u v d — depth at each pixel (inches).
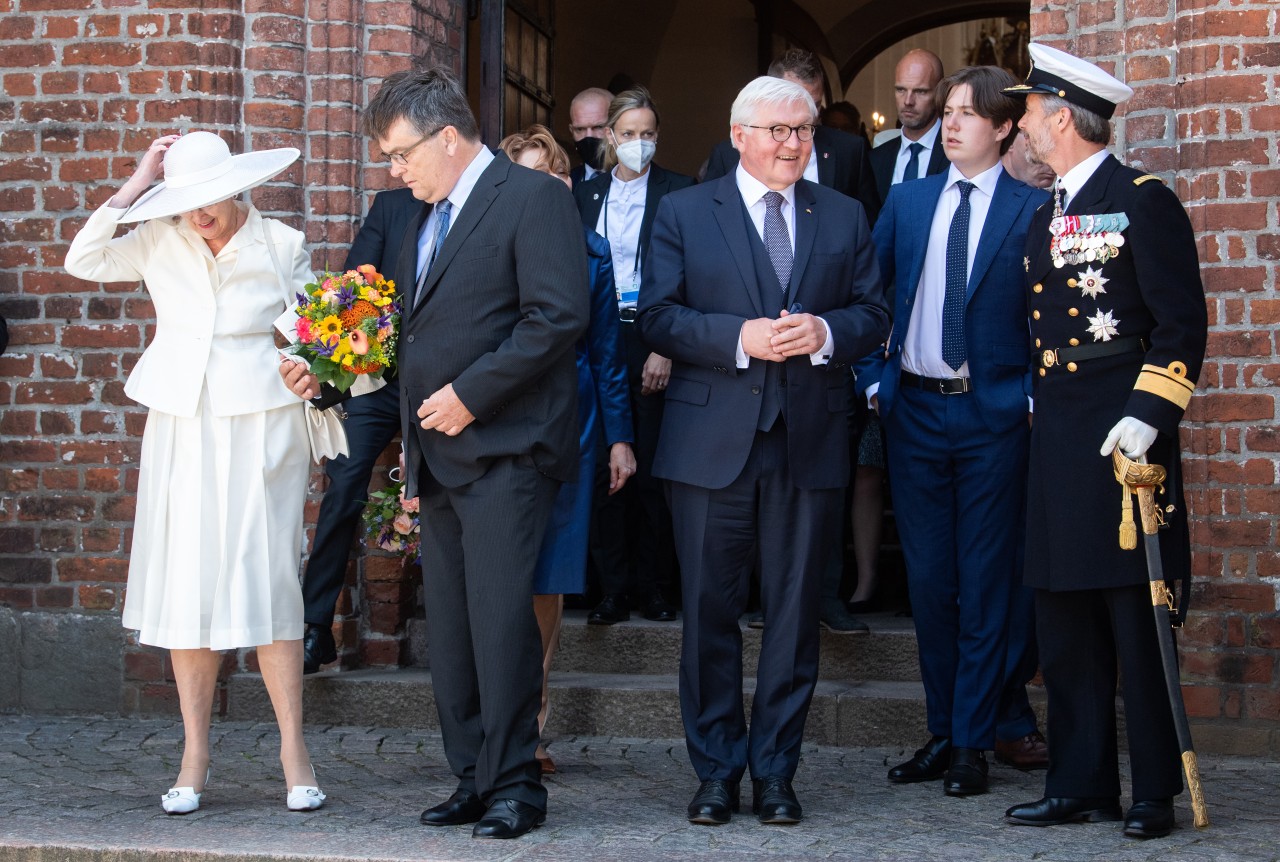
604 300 205.8
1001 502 196.5
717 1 460.8
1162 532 173.9
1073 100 176.7
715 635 181.6
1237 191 217.2
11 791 193.3
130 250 187.9
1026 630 204.8
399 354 178.1
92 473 248.4
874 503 258.1
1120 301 174.2
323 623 230.1
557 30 426.3
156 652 246.4
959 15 496.7
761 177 182.5
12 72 250.2
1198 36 219.0
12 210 250.1
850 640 237.8
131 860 165.5
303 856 162.1
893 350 204.4
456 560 178.5
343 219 248.2
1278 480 215.9
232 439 184.2
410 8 250.1
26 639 249.3
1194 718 217.6
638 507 259.3
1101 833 173.5
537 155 206.7
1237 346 217.2
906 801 189.6
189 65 245.6
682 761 213.0
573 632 244.5
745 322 176.9
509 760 171.9
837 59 505.7
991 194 201.2
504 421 171.5
